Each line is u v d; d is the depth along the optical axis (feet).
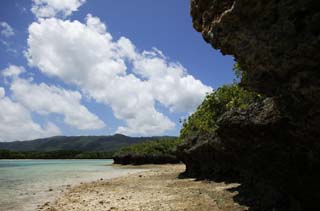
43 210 53.47
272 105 34.04
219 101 95.30
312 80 24.72
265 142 36.83
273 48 26.63
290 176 35.73
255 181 49.73
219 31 31.81
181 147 107.14
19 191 83.35
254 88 32.76
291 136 31.96
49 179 123.13
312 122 27.20
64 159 552.00
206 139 88.43
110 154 563.89
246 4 27.07
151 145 254.88
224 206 46.88
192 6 35.37
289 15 25.00
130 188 80.69
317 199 33.94
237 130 41.19
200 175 99.55
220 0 30.27
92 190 80.28
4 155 497.87
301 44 24.39
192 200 54.70
